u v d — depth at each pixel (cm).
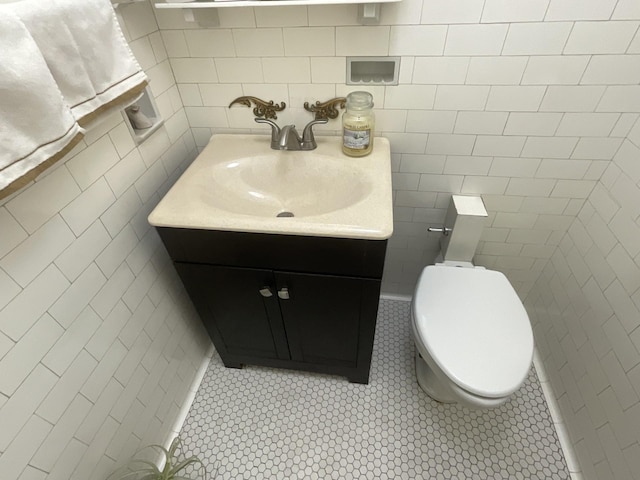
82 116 64
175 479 102
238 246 92
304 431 127
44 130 55
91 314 83
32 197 66
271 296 106
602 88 94
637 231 94
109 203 87
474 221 118
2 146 50
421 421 128
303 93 108
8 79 48
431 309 110
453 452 120
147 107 100
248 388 140
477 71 96
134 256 98
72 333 78
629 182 99
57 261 72
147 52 96
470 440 122
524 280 150
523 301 159
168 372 121
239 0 85
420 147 115
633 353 92
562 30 86
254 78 107
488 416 129
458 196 126
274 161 110
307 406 134
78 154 76
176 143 115
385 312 167
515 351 99
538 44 89
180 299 125
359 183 98
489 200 126
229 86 110
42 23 54
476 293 114
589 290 112
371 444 122
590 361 110
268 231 84
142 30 93
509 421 127
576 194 118
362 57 98
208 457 121
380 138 114
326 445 123
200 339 144
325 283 98
